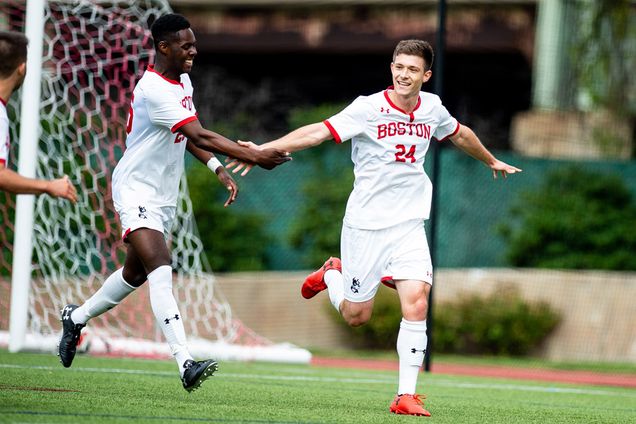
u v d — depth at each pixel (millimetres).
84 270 41625
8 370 25188
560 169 56375
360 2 66812
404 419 18828
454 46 63969
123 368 28656
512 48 63219
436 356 51469
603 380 40844
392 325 51531
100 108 37500
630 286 52156
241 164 20125
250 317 51438
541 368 47156
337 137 19984
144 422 16172
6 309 41156
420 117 20344
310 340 52250
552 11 61531
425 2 65750
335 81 67688
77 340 21906
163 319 19500
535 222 55125
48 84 39500
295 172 56719
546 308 52031
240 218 55969
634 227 55312
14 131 37781
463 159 55156
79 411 17062
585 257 54750
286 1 67812
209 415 17703
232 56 70562
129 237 19859
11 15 37375
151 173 20109
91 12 40438
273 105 60500
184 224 39125
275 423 17078
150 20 44031
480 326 51812
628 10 59562
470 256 54812
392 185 20312
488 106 65938
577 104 60969
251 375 29891
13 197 37531
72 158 37219
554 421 20562
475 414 21172
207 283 44406
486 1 64375
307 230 55844
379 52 66562
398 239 20234
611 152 59875
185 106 20062
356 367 40781
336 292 21828
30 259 31953
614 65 60031
